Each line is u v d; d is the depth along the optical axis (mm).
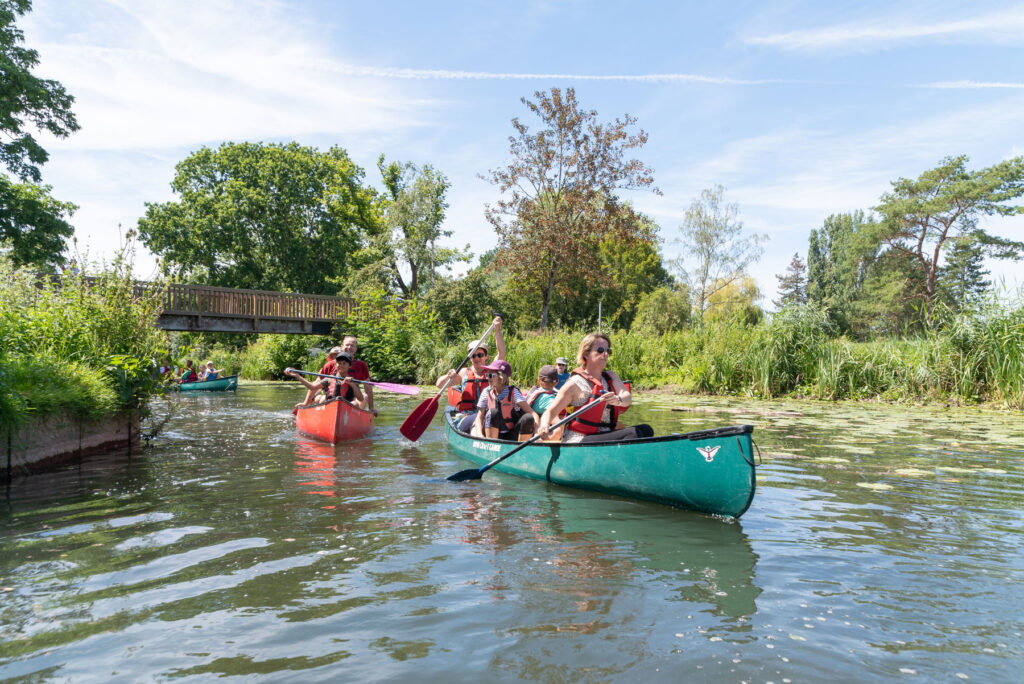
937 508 4047
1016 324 10469
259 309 22781
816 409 10445
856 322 43188
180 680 1929
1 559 3023
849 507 4090
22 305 6410
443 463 5801
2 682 1908
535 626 2320
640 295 40531
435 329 20656
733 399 12820
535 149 26266
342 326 23891
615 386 4793
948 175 39250
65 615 2400
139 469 5355
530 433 5734
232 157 38156
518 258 26703
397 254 36344
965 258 40906
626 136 25953
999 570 2928
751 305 41250
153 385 6934
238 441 7109
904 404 11406
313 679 1936
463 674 1974
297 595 2605
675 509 4059
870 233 42562
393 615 2412
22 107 19875
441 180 36031
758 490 4559
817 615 2434
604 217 26703
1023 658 2088
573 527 3648
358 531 3535
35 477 4988
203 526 3615
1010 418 9109
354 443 7047
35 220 20609
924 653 2119
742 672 1987
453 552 3172
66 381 5723
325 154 42188
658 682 1932
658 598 2590
